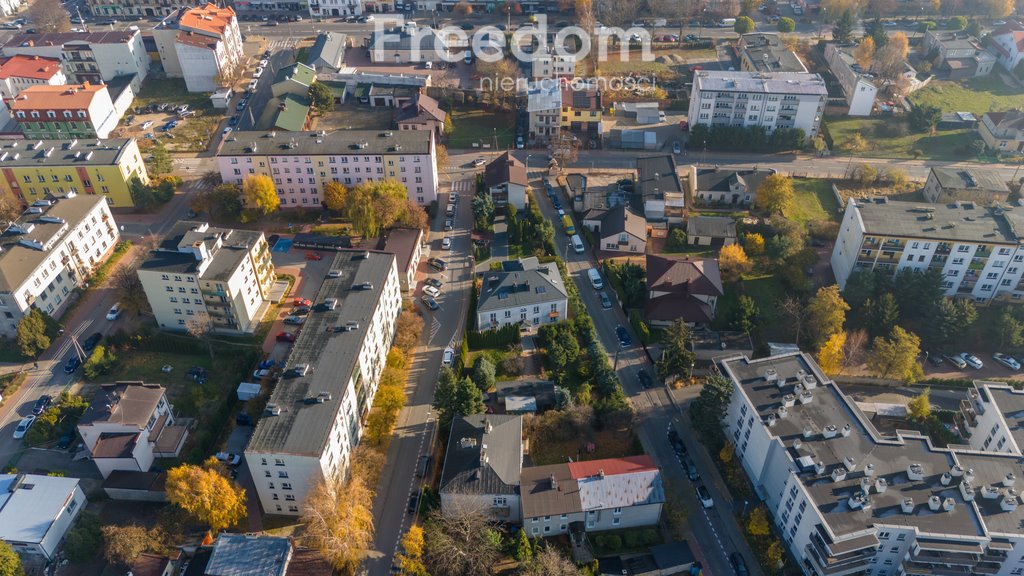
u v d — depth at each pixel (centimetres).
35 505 14838
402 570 14312
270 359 19125
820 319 19238
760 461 15588
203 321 19138
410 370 18988
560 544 14962
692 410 16850
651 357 19312
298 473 14738
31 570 14400
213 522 14575
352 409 16475
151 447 16388
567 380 18662
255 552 13888
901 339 18112
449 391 16688
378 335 18350
